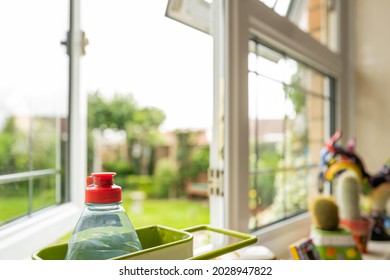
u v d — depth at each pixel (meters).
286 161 1.01
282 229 0.85
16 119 1.00
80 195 0.73
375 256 0.82
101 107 3.35
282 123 0.99
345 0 1.23
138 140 3.70
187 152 3.73
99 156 3.33
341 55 1.21
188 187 3.76
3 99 0.93
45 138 0.76
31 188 0.68
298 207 1.05
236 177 0.69
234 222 0.69
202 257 0.37
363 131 1.24
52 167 0.73
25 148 0.85
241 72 0.70
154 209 3.51
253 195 0.83
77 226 0.37
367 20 1.22
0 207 0.60
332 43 1.22
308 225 0.98
